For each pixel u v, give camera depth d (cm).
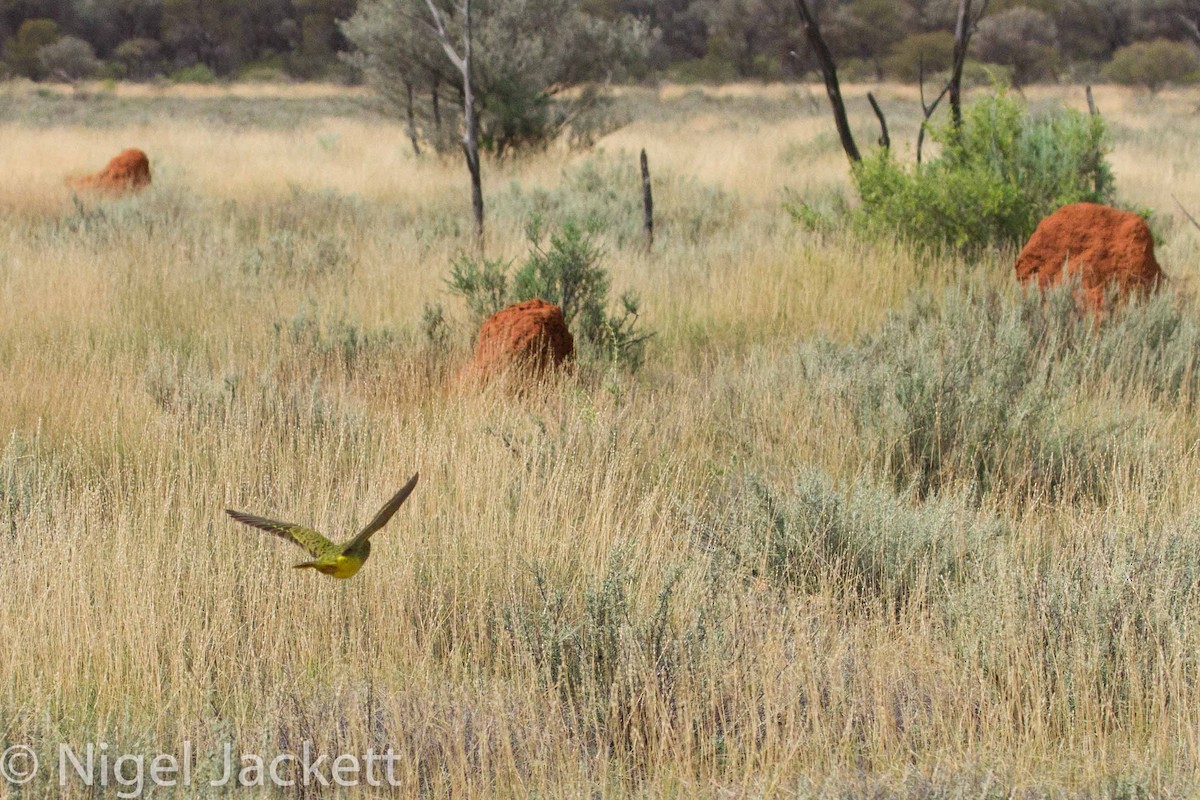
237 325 2759
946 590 1420
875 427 1988
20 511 1630
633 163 6375
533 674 1254
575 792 1070
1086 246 2805
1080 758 1119
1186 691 1186
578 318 2750
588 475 1780
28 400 2102
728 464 1917
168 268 3284
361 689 1252
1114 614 1318
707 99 16225
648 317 2931
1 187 5422
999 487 1817
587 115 7600
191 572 1439
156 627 1330
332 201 5006
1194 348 2327
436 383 2369
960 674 1279
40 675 1230
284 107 15525
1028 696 1201
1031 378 2208
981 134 3666
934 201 3441
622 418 2017
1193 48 18312
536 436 1823
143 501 1692
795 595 1499
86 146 7981
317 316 2780
